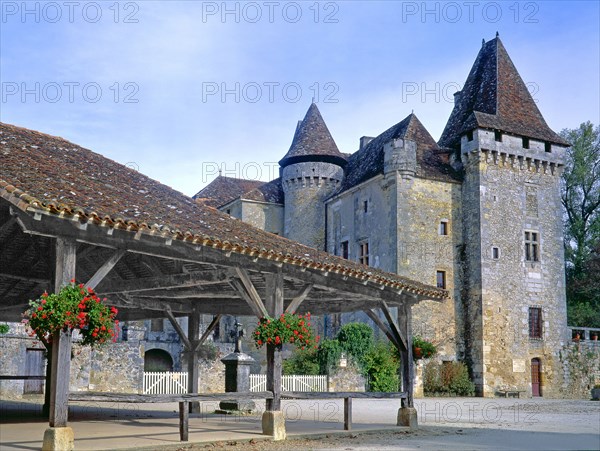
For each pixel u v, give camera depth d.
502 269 31.78
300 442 11.19
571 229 45.44
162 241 10.11
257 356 35.78
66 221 9.01
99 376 24.52
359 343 28.27
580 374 33.22
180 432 10.59
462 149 32.88
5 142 11.87
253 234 12.75
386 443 11.12
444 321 31.42
